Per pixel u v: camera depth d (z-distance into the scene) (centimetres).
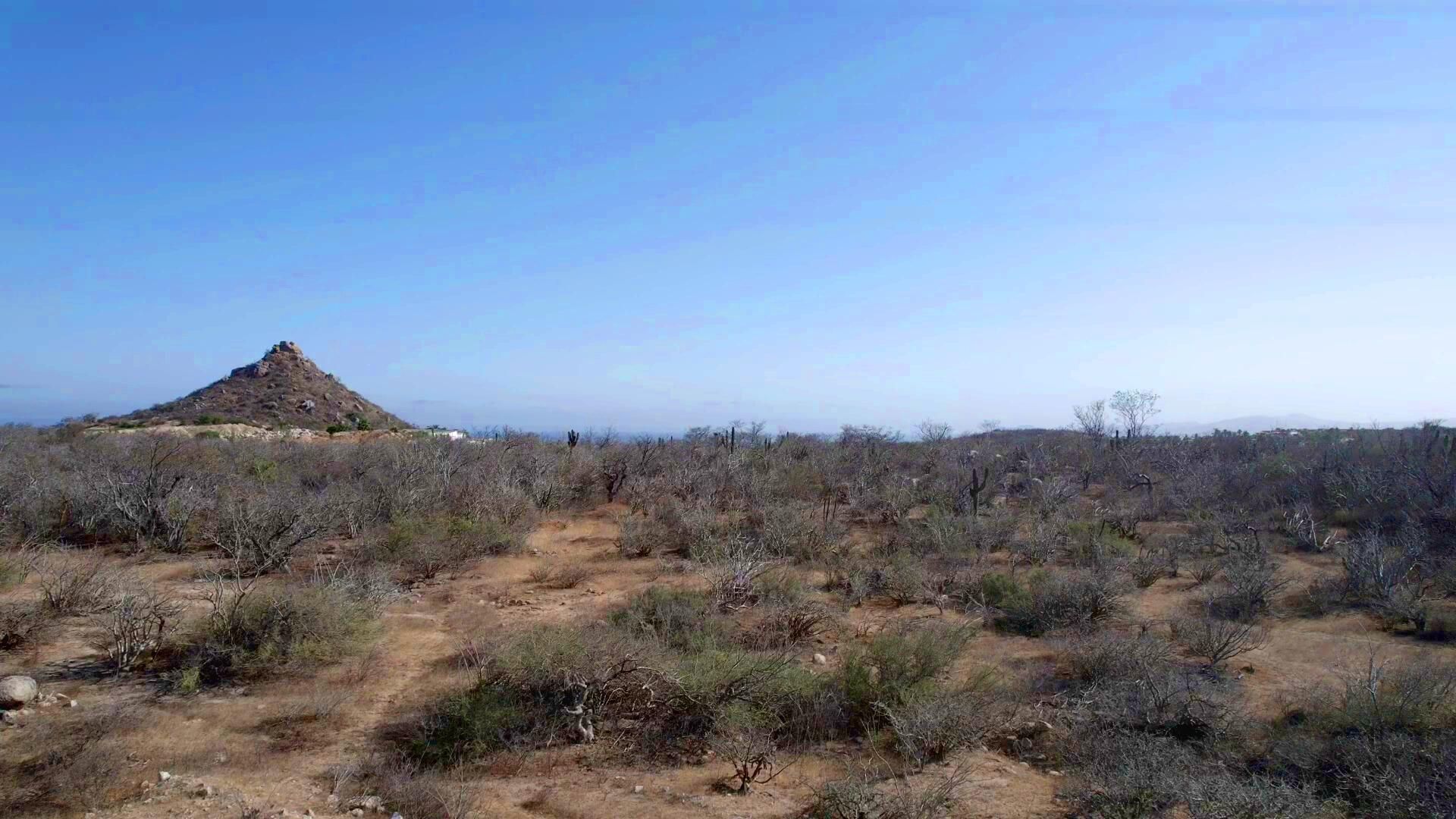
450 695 840
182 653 945
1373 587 1369
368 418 6191
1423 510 1914
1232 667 1065
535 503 2148
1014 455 3412
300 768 715
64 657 945
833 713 853
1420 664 942
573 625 1092
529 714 817
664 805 677
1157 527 2223
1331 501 2241
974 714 824
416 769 714
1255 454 3353
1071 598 1270
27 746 713
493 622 1173
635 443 3509
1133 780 656
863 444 3466
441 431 4484
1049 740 829
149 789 656
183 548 1555
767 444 3328
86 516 1606
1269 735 820
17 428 3388
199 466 2175
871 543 1842
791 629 1141
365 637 1010
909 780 734
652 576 1505
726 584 1284
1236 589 1407
